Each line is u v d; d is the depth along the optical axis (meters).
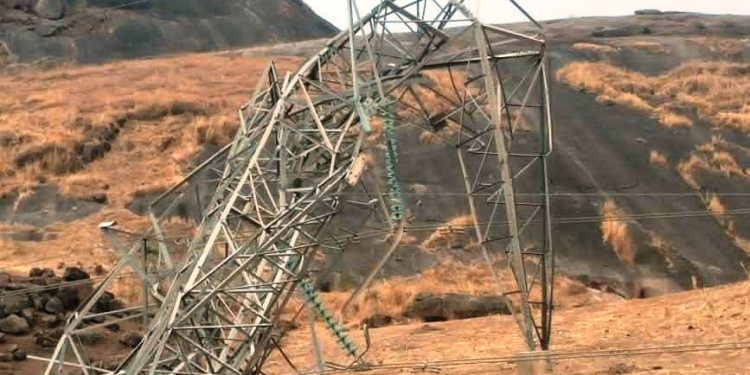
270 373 41.34
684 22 127.44
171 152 77.62
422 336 45.41
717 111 83.94
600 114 80.19
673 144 73.88
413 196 64.25
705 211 64.62
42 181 71.31
